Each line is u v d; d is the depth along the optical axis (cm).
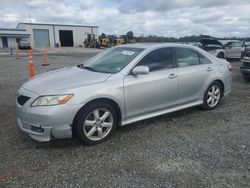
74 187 307
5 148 400
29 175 329
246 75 956
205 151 397
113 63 483
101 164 357
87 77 436
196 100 566
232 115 568
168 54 514
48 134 381
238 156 382
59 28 6038
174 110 526
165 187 307
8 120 520
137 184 313
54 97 381
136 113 464
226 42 1920
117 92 427
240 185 312
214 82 593
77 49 4784
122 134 459
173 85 505
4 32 5444
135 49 502
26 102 394
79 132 399
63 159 370
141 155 383
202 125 506
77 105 388
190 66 546
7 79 1008
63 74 468
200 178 326
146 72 440
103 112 423
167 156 380
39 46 5903
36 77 480
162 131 475
